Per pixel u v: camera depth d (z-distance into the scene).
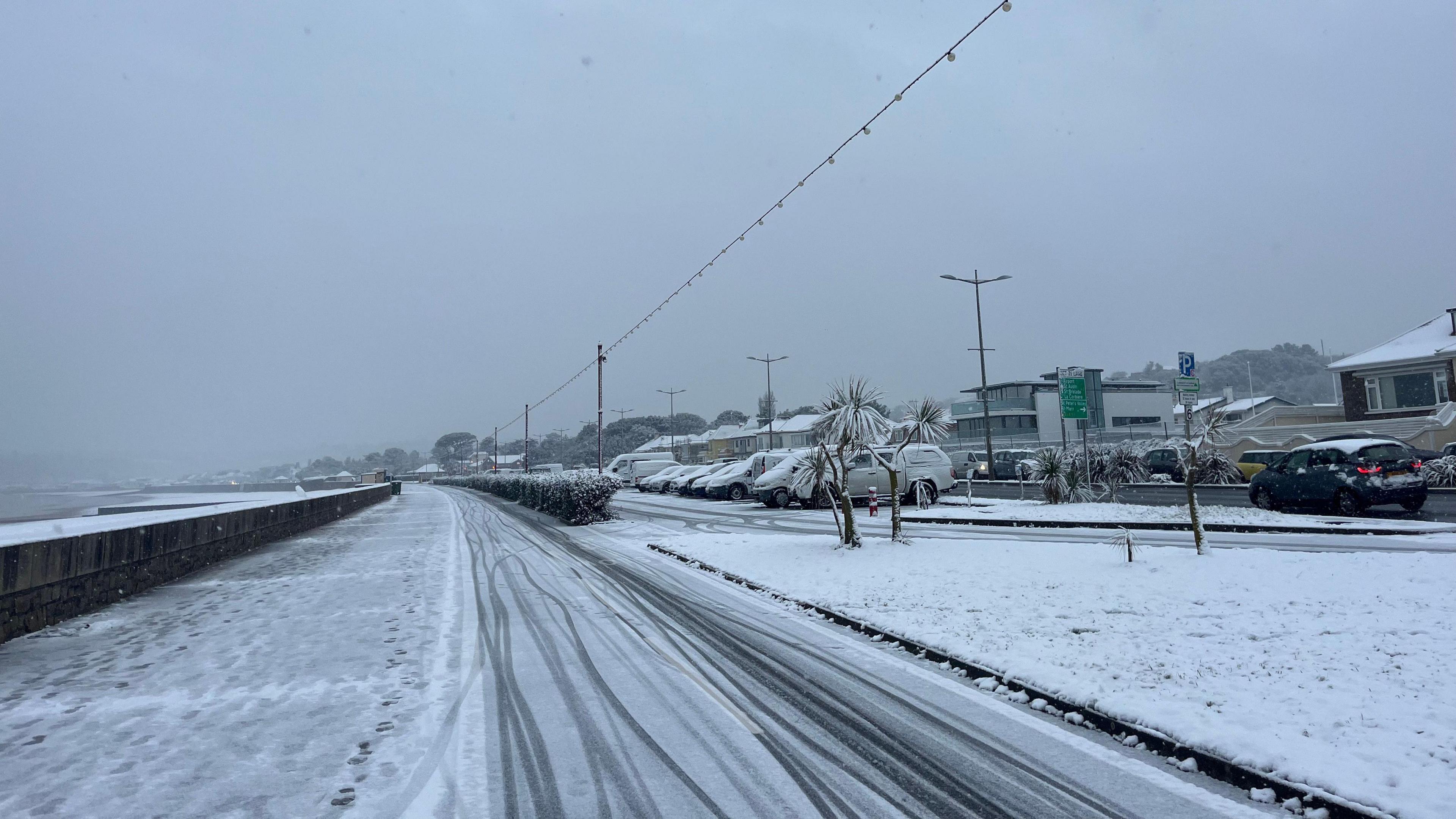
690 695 6.49
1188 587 8.65
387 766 5.02
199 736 5.56
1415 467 15.60
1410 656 5.80
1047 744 5.21
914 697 6.30
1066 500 21.17
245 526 18.11
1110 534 15.05
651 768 4.96
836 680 6.85
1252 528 14.15
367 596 11.55
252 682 6.93
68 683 6.93
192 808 4.40
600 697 6.47
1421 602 7.20
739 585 12.22
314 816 4.30
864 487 25.86
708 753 5.21
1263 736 4.68
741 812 4.31
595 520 25.53
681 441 106.00
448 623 9.45
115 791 4.63
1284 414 43.53
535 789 4.66
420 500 53.19
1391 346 36.72
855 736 5.46
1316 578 8.46
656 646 8.21
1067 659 6.54
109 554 11.00
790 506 28.27
